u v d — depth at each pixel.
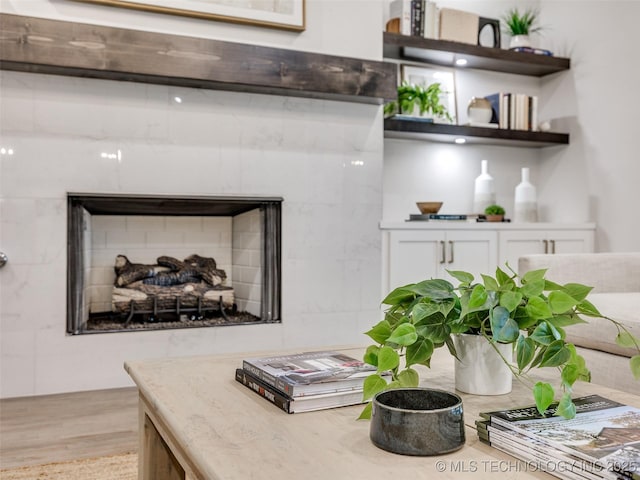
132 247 3.25
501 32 4.27
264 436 0.89
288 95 3.10
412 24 3.69
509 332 1.02
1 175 2.57
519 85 4.29
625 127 3.74
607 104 3.86
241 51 2.85
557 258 2.29
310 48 3.13
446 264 3.47
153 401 1.10
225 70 2.81
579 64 4.05
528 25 4.14
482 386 1.15
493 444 0.86
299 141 3.14
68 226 2.68
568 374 0.95
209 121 2.95
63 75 2.67
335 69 3.05
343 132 3.24
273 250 3.09
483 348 1.14
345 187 3.24
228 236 3.47
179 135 2.88
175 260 3.23
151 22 2.81
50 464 1.83
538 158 4.33
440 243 3.46
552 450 0.77
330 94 3.09
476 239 3.55
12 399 2.56
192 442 0.86
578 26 4.06
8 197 2.58
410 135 3.74
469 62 3.96
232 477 0.73
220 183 2.96
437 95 3.75
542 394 0.90
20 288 2.60
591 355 1.91
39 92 2.64
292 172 3.12
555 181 4.24
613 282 2.30
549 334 1.03
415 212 3.97
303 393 1.02
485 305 1.06
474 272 3.54
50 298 2.64
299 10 3.07
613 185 3.81
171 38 2.71
